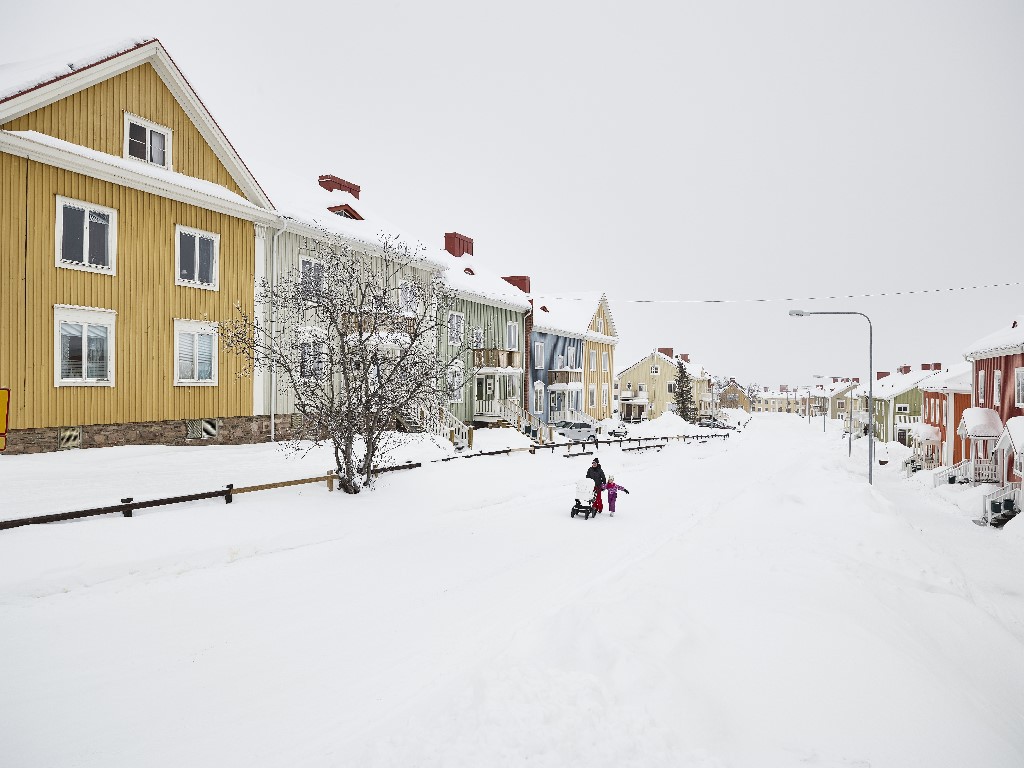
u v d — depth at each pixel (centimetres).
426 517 1355
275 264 2028
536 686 562
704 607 784
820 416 12688
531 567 1027
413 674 638
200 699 585
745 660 641
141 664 648
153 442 1678
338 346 1508
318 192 2512
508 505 1567
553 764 458
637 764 462
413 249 2502
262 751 502
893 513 1525
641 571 953
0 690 586
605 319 5203
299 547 1094
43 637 694
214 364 1836
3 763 482
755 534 1256
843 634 711
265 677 629
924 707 581
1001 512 2033
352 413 1450
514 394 3656
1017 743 571
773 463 2952
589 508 1438
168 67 1692
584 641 659
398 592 888
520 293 3875
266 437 1984
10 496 1145
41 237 1447
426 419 2491
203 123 1805
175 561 952
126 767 481
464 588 912
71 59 1491
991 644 848
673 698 550
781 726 533
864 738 523
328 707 572
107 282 1577
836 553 1111
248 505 1241
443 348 2830
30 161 1427
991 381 2784
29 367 1426
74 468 1370
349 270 1531
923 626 856
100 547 938
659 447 3603
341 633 741
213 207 1828
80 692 590
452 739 490
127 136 1620
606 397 5188
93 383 1547
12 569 827
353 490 1454
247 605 819
